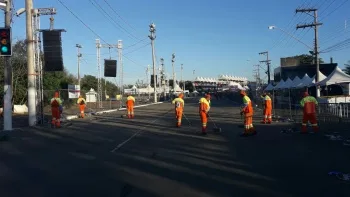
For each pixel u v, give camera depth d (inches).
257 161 417.7
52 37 995.9
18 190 304.8
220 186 309.3
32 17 964.0
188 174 354.0
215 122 938.7
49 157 464.4
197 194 285.6
